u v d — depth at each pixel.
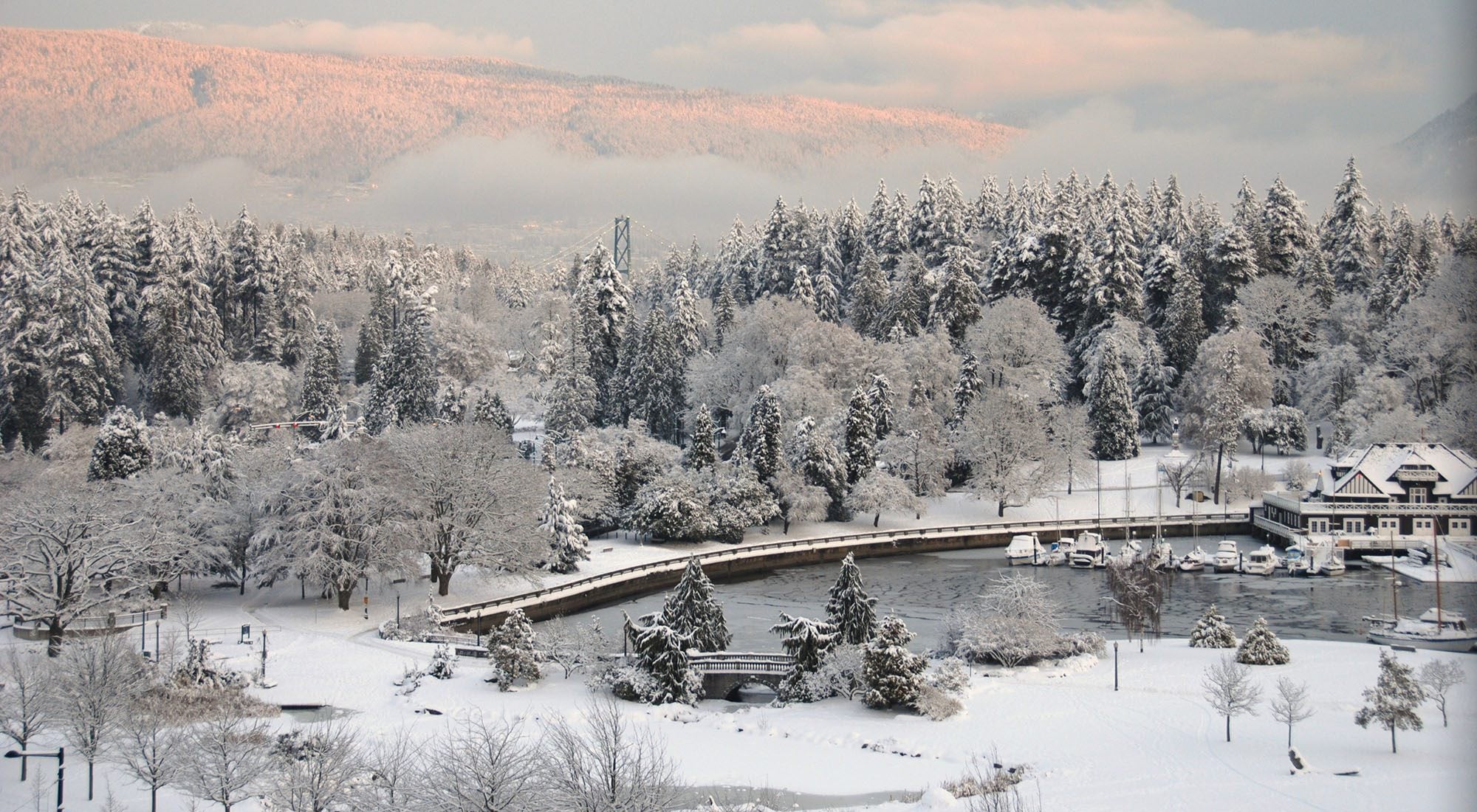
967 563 119.56
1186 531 129.75
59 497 80.81
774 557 119.44
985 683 71.38
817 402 140.38
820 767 56.59
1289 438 141.62
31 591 75.12
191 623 83.25
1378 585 105.50
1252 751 56.31
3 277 154.88
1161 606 93.38
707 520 118.44
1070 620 92.69
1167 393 150.00
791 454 132.25
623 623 93.44
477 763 42.19
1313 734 58.94
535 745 52.94
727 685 73.19
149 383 157.88
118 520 82.19
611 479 125.44
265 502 94.31
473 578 101.69
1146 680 71.50
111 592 81.81
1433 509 119.50
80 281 146.12
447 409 146.75
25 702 50.72
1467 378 135.50
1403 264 158.75
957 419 141.50
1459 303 136.88
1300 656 76.50
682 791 51.56
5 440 140.00
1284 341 155.62
